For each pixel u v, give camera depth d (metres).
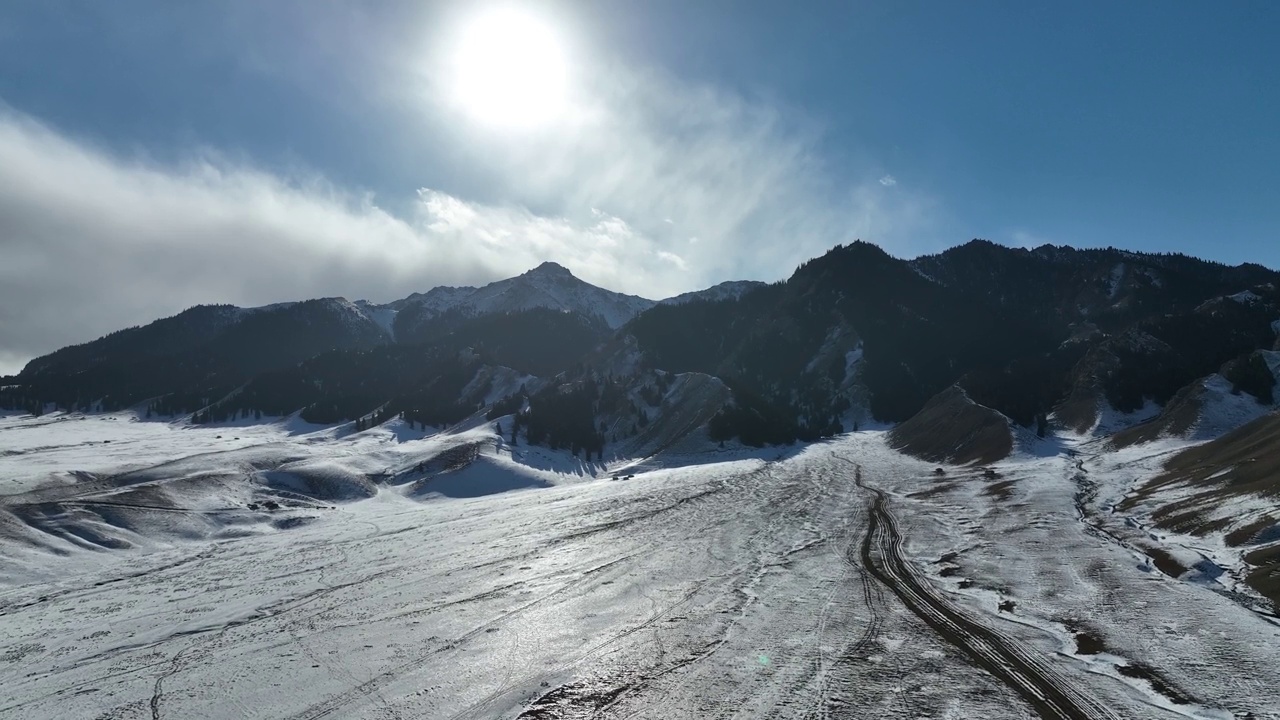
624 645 28.47
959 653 26.55
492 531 56.50
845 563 41.41
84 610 38.38
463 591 37.78
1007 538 45.41
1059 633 28.02
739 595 35.28
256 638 31.47
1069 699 22.36
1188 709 21.14
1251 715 20.45
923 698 22.81
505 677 25.61
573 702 23.34
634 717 22.14
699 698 23.31
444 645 29.23
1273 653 23.86
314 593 39.03
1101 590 32.62
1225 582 31.33
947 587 35.50
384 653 28.53
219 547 56.12
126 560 52.06
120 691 26.03
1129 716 21.09
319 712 23.28
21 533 52.06
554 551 47.38
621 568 41.81
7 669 29.30
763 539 49.47
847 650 27.20
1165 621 27.84
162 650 30.59
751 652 27.28
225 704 24.25
